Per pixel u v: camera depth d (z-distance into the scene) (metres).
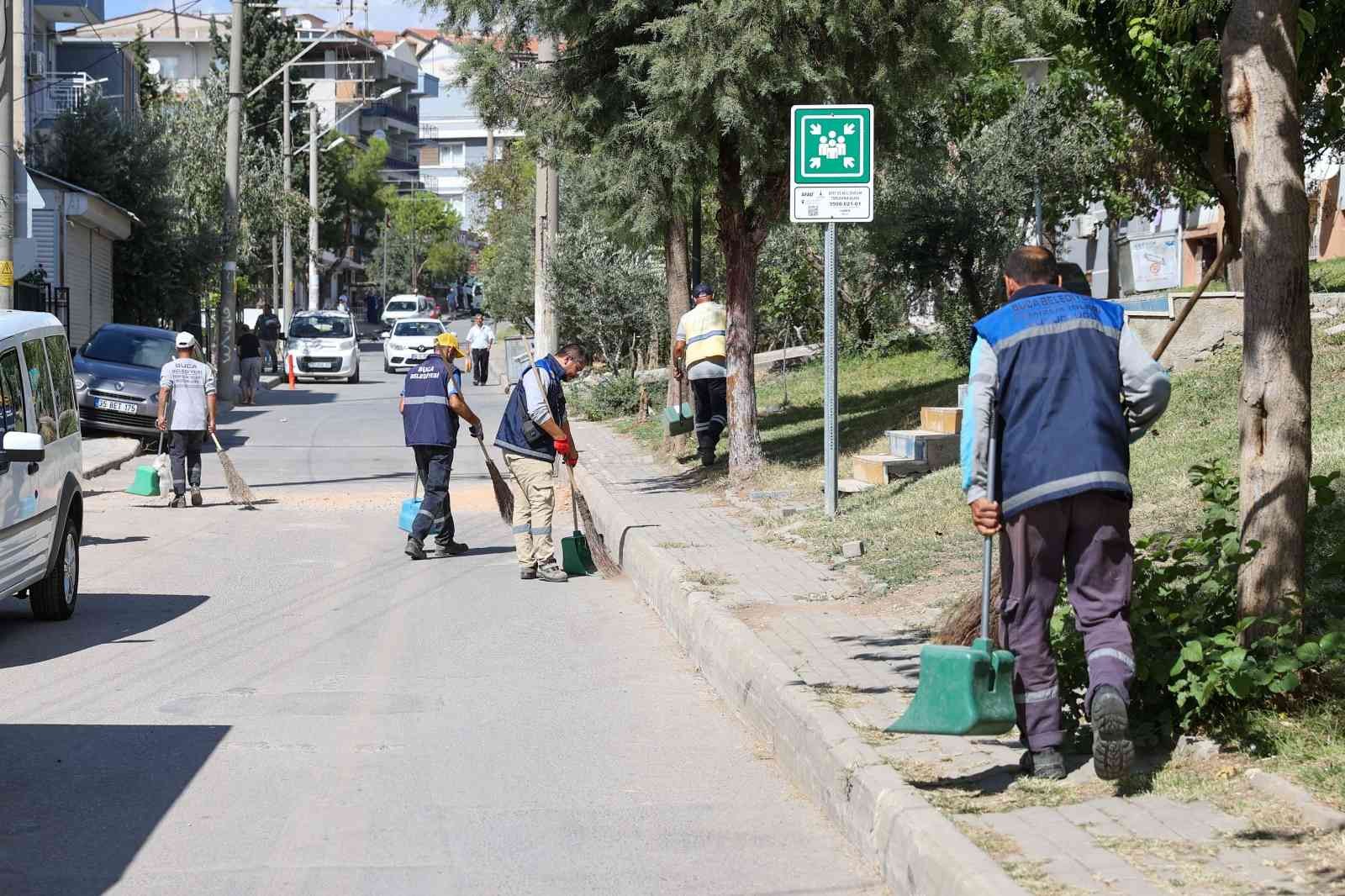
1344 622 8.43
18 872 7.01
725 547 15.56
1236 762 7.26
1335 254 30.70
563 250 39.91
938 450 18.69
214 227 50.22
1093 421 7.04
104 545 18.45
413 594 15.12
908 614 11.91
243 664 11.80
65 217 40.69
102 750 9.23
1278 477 7.84
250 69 92.31
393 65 180.00
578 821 7.82
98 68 65.62
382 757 9.09
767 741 9.33
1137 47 9.41
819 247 35.25
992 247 29.70
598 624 13.64
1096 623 7.02
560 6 19.34
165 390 22.09
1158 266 41.78
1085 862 6.06
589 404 36.03
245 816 7.90
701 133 19.45
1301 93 9.91
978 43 19.19
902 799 6.87
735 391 20.81
